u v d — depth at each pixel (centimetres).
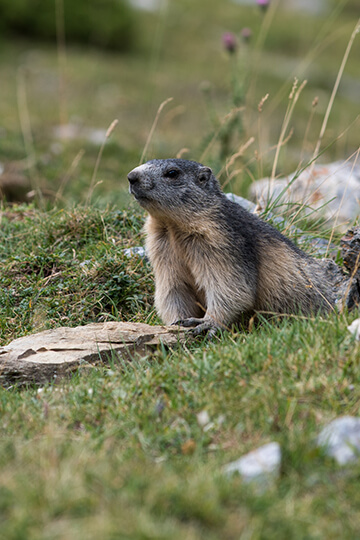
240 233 1120
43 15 4759
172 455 679
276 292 1147
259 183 1677
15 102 3475
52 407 788
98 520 548
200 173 1120
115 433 715
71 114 3353
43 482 591
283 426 700
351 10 6488
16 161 2406
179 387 796
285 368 796
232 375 801
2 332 1130
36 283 1245
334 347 816
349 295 1117
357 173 1764
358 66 5259
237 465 639
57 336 1010
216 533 556
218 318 1094
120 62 4622
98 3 4881
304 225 1466
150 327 1048
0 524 553
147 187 1090
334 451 655
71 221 1422
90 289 1226
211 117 1945
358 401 728
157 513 570
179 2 6166
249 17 5925
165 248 1145
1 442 696
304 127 3544
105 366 946
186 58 4969
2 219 1517
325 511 595
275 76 4594
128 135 3008
